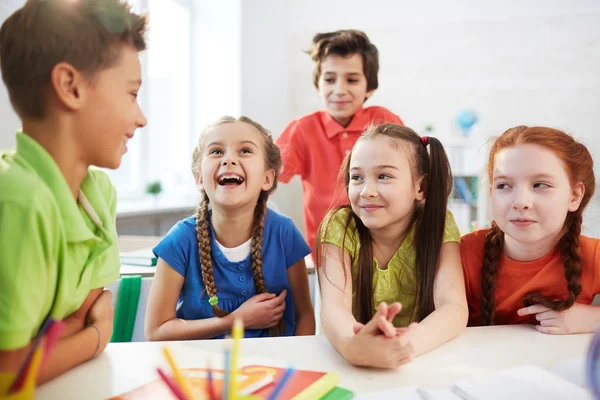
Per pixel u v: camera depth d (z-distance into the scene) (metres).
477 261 0.88
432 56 3.26
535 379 0.47
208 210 1.00
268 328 0.98
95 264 0.62
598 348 0.41
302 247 1.05
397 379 0.51
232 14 2.78
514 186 0.74
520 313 0.73
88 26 0.50
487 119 3.21
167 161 2.77
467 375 0.52
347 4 3.33
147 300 1.02
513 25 3.16
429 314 0.74
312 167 1.80
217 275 0.98
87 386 0.48
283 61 3.27
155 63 2.63
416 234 0.86
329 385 0.47
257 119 2.97
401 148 0.80
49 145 0.52
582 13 3.09
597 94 3.10
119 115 0.53
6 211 0.47
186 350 0.58
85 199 0.60
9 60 0.50
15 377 0.38
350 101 1.75
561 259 0.81
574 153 0.75
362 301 0.86
